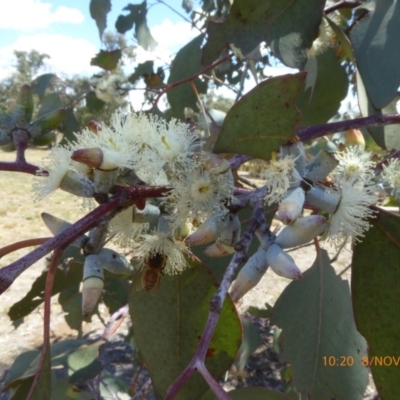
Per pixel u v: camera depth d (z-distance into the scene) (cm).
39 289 25
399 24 19
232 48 26
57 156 13
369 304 17
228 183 14
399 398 17
